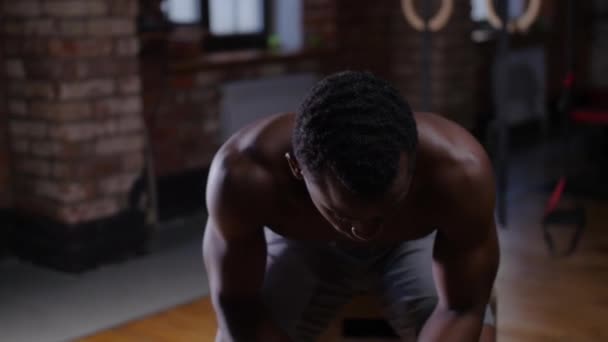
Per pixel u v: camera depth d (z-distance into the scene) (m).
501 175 3.57
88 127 3.23
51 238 3.26
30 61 3.22
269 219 1.38
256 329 1.43
